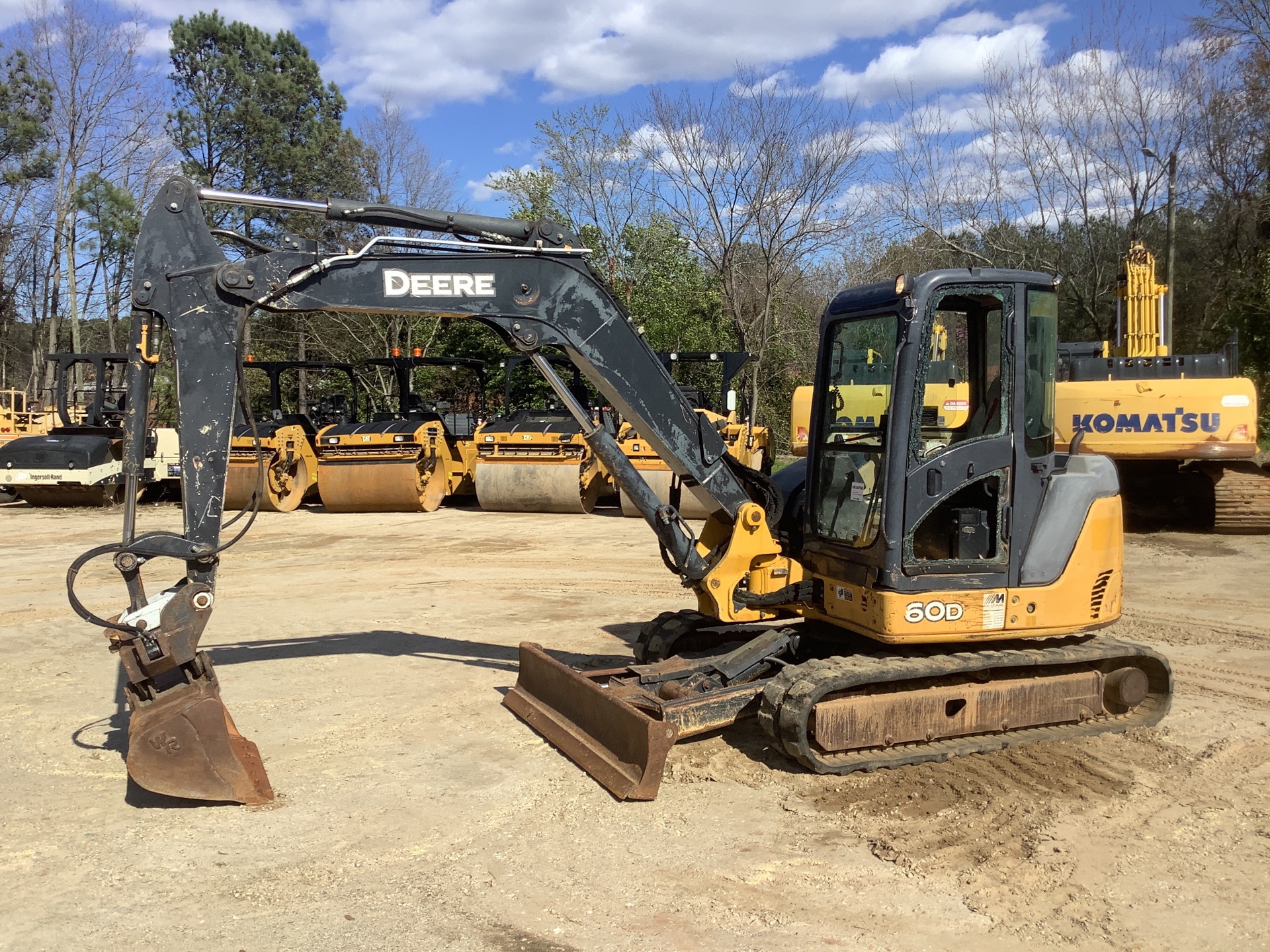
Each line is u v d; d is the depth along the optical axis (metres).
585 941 3.84
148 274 5.09
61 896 4.21
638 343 5.94
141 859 4.56
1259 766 5.64
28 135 32.31
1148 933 3.88
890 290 5.55
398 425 17.66
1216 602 9.84
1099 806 5.10
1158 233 29.22
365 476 17.16
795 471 7.06
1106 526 5.96
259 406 32.69
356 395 19.39
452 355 27.89
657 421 6.01
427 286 5.52
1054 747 5.92
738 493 6.24
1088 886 4.25
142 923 3.99
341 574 11.89
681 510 15.64
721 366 26.17
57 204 33.53
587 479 17.16
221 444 5.14
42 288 37.59
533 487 17.03
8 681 7.57
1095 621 5.94
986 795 5.24
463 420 21.00
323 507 18.75
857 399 5.87
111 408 20.31
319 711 6.73
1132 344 14.80
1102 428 13.31
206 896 4.21
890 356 5.58
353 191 34.75
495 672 7.66
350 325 30.27
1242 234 28.38
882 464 5.60
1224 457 12.98
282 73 38.19
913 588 5.51
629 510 16.62
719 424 15.76
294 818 5.01
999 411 5.72
